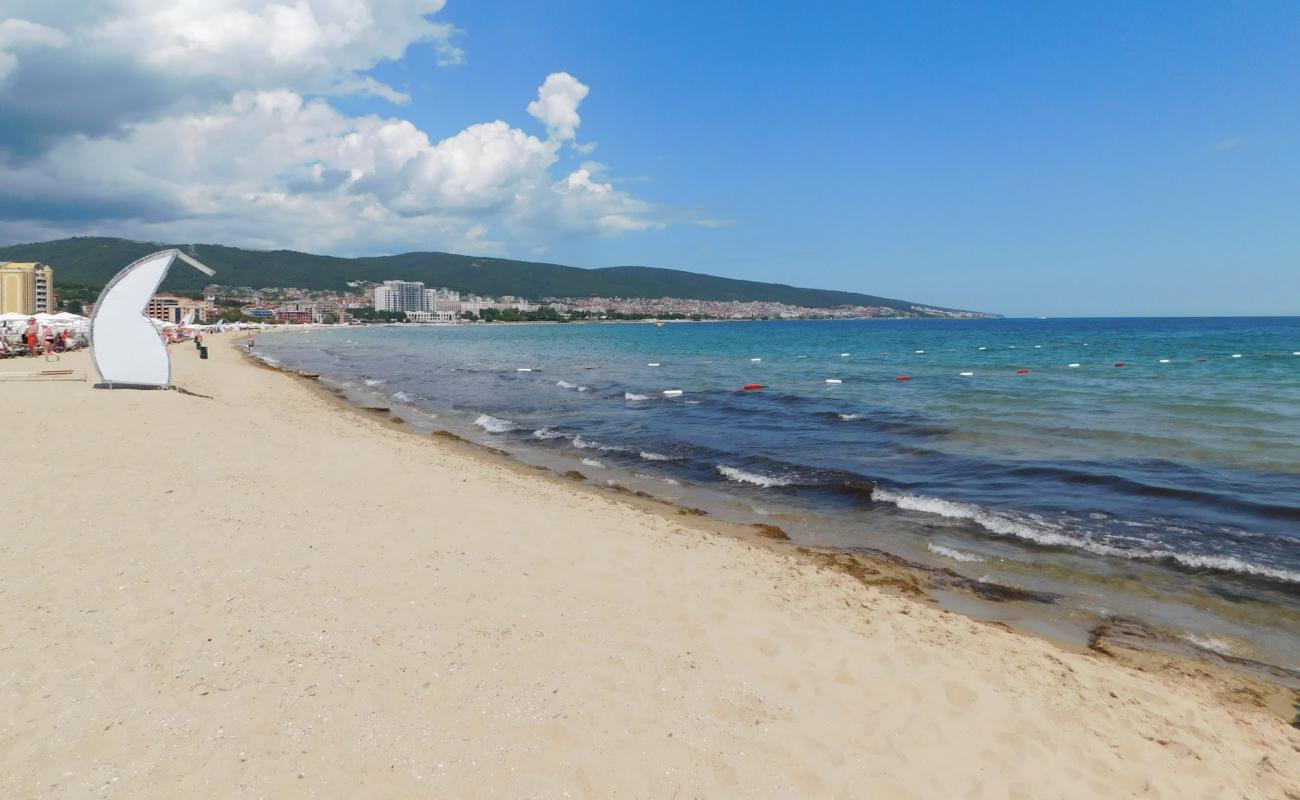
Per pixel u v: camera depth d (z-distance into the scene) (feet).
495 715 14.35
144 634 16.81
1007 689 17.78
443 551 24.27
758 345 249.55
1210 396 79.41
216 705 14.07
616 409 77.36
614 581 22.89
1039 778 14.15
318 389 97.09
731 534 32.58
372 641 17.17
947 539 32.32
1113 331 345.10
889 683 17.44
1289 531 32.40
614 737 13.94
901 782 13.50
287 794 11.69
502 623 18.80
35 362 97.25
